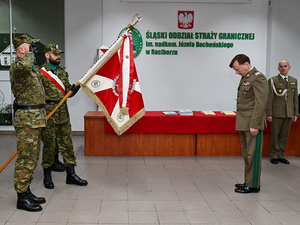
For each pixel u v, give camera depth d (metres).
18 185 2.76
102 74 3.41
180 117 4.71
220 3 6.29
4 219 2.62
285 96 4.36
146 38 6.34
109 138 4.78
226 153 4.86
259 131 3.18
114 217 2.67
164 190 3.34
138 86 3.52
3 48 6.30
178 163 4.40
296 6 6.33
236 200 3.09
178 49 6.38
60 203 2.97
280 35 6.39
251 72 3.20
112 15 6.29
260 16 6.39
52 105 3.29
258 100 3.08
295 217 2.71
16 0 6.20
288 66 4.45
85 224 2.54
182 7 6.29
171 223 2.57
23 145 2.74
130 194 3.22
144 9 6.28
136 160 4.54
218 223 2.59
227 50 6.43
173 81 6.45
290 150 4.91
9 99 6.44
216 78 6.48
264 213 2.79
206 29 6.36
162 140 4.82
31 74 2.76
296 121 4.86
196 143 4.84
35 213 2.74
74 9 6.23
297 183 3.63
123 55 3.36
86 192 3.26
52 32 6.26
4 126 6.47
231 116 4.75
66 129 3.44
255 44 6.45
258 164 3.23
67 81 3.54
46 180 3.39
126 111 3.30
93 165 4.27
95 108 6.44
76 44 6.30
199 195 3.21
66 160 3.47
